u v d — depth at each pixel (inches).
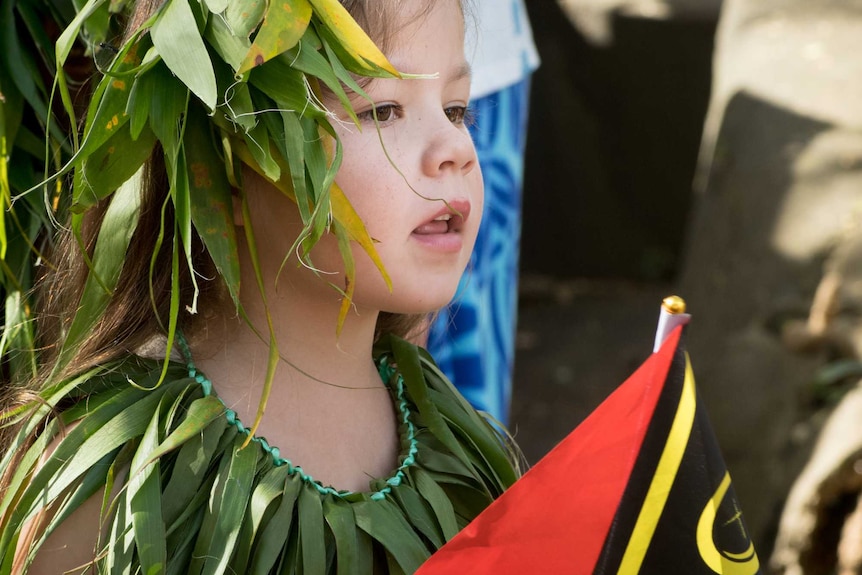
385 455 62.5
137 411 55.5
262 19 49.4
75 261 61.5
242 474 54.3
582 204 355.9
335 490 57.7
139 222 58.7
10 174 76.0
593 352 307.7
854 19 231.6
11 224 75.9
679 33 343.6
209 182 52.5
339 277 56.1
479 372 117.7
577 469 54.3
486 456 67.5
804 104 213.6
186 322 60.1
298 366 58.9
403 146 55.5
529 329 324.2
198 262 59.4
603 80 350.0
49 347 63.6
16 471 56.9
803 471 157.5
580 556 53.6
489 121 118.8
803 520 148.1
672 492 54.6
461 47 58.7
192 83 48.2
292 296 58.1
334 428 60.0
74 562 54.2
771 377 177.8
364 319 60.1
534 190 356.8
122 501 53.2
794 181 197.9
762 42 235.8
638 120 350.6
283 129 51.1
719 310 199.9
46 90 78.7
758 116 219.3
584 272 359.9
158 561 51.4
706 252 215.6
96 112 51.5
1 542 55.2
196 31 48.9
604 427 54.6
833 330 171.5
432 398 67.6
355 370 61.2
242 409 57.9
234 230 53.6
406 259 55.8
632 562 53.9
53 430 56.2
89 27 66.3
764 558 162.2
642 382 55.0
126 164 51.9
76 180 51.6
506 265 121.7
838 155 198.5
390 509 58.0
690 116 347.3
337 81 50.1
